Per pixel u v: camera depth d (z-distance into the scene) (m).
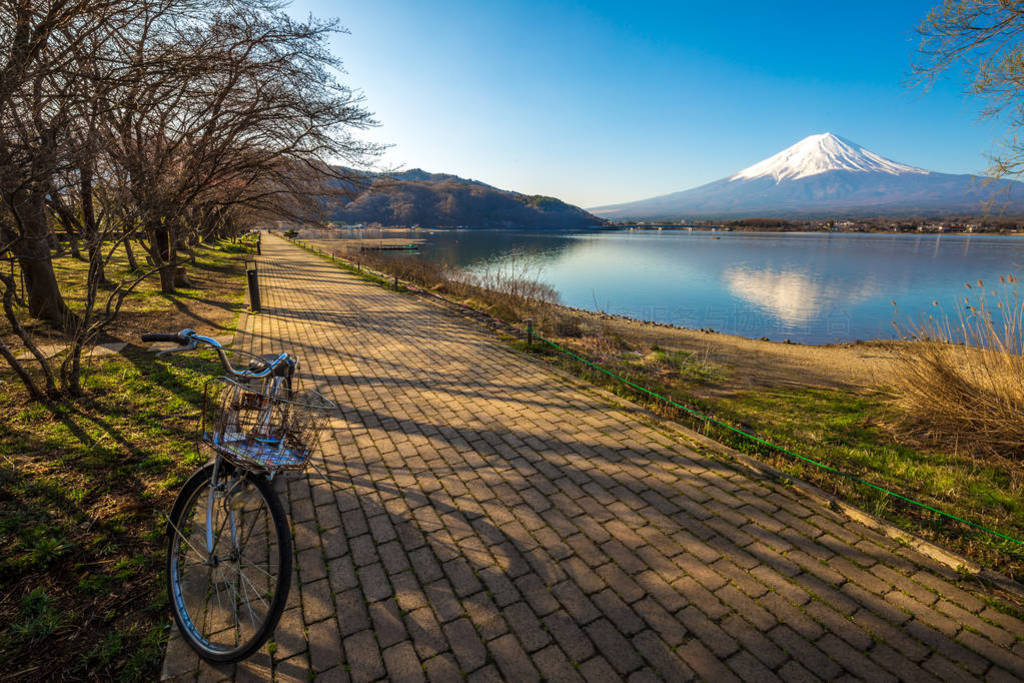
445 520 3.55
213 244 41.06
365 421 5.47
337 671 2.31
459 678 2.27
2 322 8.92
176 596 2.48
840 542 3.31
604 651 2.42
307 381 6.99
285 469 2.30
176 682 2.26
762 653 2.41
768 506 3.75
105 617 2.62
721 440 5.11
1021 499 4.03
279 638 2.50
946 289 33.81
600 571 3.01
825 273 45.62
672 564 3.08
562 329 12.12
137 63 5.75
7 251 5.01
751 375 9.09
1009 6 5.23
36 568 2.96
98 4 4.97
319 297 16.14
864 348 13.69
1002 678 2.26
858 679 2.26
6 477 3.93
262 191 11.46
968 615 2.66
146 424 5.05
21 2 4.50
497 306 14.55
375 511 3.66
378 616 2.65
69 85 4.76
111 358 7.47
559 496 3.88
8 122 4.33
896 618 2.63
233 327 10.77
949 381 5.59
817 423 6.03
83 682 2.25
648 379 7.95
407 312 13.33
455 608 2.71
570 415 5.68
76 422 5.04
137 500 3.68
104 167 5.08
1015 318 5.79
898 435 5.55
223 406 2.39
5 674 2.26
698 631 2.54
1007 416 5.05
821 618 2.63
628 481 4.12
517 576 2.97
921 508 3.84
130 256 17.19
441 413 5.73
